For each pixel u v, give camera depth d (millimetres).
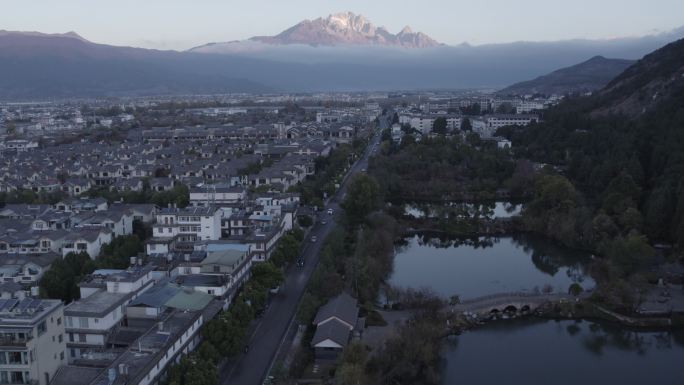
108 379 113125
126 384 111438
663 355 170625
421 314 178000
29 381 118250
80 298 168000
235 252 194375
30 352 117500
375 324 174375
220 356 140500
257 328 168125
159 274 182000
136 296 161625
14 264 199500
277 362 142875
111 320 147125
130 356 124250
